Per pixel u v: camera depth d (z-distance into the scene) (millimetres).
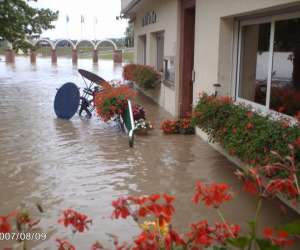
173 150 7809
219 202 2332
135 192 5621
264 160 4828
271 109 6688
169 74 12156
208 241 2406
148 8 15586
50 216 4852
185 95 11117
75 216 2420
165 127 9320
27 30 24047
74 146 8117
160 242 2285
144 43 18969
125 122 9211
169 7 11930
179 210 5000
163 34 13898
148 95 15859
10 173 6441
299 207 4883
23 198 5422
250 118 5695
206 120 6934
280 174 4012
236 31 7668
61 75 26250
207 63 8344
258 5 6164
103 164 6910
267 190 2480
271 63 6645
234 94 7840
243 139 5531
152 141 8547
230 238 2348
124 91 9383
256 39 7141
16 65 37469
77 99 11008
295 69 6039
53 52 42281
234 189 5703
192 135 9133
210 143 8156
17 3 22469
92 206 5148
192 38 10875
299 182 3578
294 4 5512
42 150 7816
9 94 16500
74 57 42562
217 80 7828
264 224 4645
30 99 15016
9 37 22750
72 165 6863
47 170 6598
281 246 2279
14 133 9297
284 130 4855
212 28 8031
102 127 9992
